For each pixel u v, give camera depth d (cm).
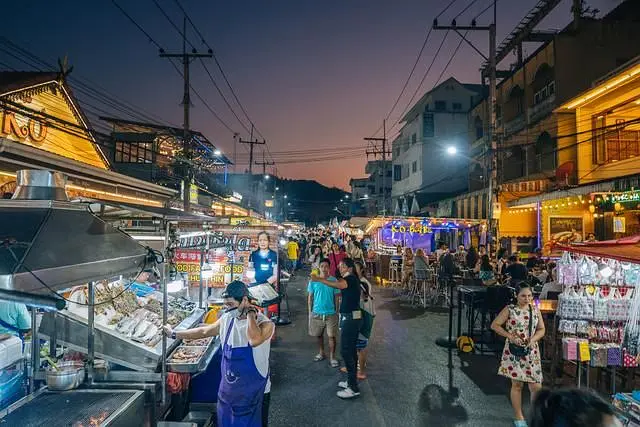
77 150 1369
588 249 550
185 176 1780
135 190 1465
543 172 1995
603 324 605
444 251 1658
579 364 594
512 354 535
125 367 446
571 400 166
